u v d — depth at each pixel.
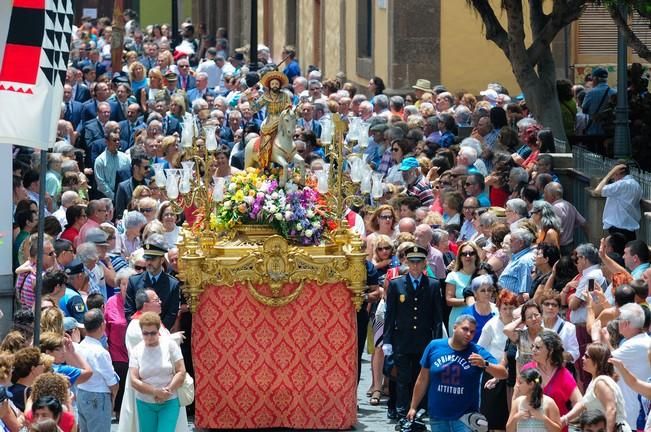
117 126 54.66
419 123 57.22
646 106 56.53
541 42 55.12
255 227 37.41
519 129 52.81
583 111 61.38
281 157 37.59
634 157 54.12
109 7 156.00
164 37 100.19
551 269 38.97
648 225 45.09
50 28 31.95
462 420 33.38
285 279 36.97
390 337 37.09
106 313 37.44
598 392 29.75
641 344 31.73
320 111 61.97
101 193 54.53
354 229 39.72
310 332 37.28
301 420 37.44
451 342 33.47
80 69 80.06
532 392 30.00
